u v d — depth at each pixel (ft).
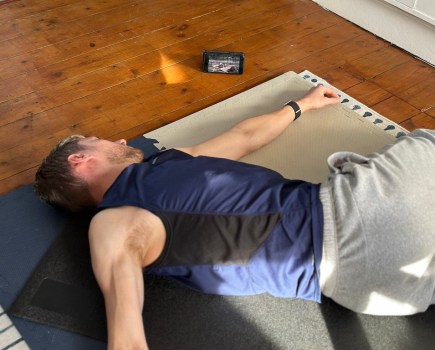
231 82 6.99
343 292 3.94
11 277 4.56
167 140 5.98
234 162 4.38
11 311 4.32
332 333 4.14
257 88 6.73
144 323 4.20
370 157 4.38
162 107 6.59
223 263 3.91
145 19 8.28
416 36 7.22
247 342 4.10
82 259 4.67
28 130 6.27
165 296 4.39
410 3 6.96
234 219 3.93
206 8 8.54
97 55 7.50
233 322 4.22
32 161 5.85
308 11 8.46
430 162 4.18
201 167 4.19
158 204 3.90
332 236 3.85
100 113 6.52
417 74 7.06
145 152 5.78
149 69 7.23
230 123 6.22
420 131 4.59
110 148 4.54
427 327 4.15
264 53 7.52
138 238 3.70
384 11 7.50
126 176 4.10
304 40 7.79
